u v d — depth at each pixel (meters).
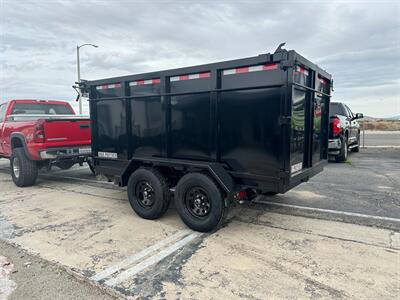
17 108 8.18
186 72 4.06
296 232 3.94
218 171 3.78
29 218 4.72
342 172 8.20
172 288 2.70
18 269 3.10
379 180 7.12
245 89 3.62
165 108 4.34
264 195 5.29
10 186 7.20
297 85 3.53
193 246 3.57
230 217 4.55
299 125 3.82
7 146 7.64
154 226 4.27
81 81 5.41
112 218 4.66
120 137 5.06
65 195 6.19
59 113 9.15
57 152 6.59
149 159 4.50
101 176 5.55
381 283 2.71
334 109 10.38
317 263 3.10
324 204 5.16
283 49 3.27
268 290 2.64
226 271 2.97
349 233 3.87
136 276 2.91
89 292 2.68
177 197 4.14
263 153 3.57
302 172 3.91
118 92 4.98
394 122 50.62
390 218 4.40
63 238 3.88
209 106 3.94
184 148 4.28
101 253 3.42
